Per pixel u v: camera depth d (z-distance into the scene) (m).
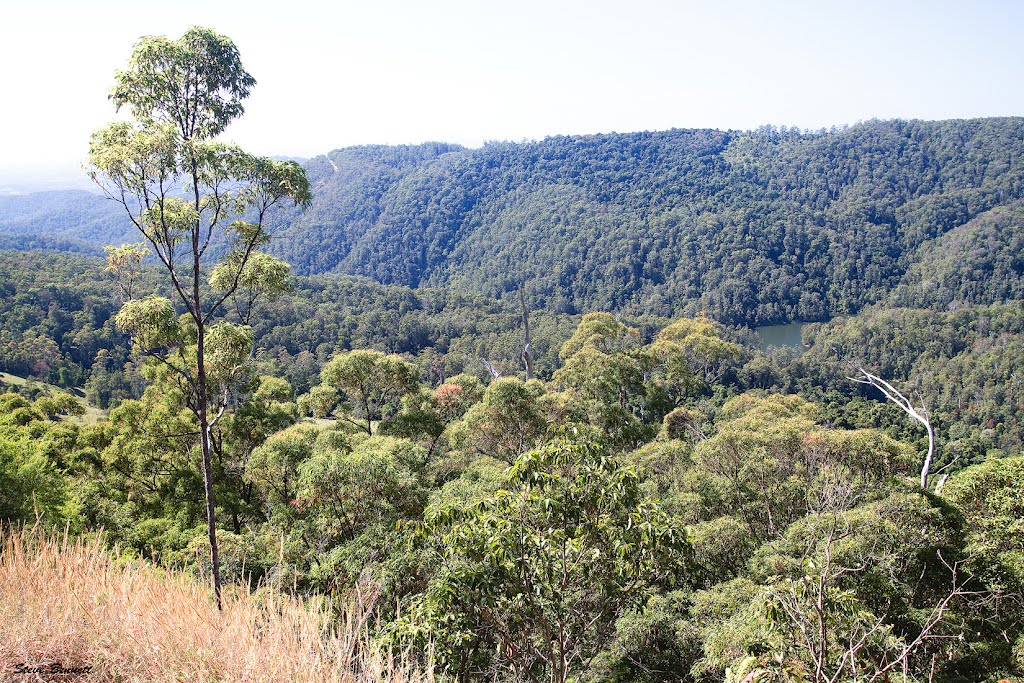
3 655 3.75
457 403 26.48
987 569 10.51
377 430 22.14
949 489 13.52
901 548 10.82
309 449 18.97
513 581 5.29
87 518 15.82
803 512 14.52
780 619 5.92
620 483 5.63
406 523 6.48
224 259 10.19
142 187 8.43
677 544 5.46
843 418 61.22
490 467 16.48
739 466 15.88
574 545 5.48
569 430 6.23
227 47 8.58
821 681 5.08
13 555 4.62
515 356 84.06
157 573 5.41
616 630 10.06
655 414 30.97
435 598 5.32
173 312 9.47
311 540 13.96
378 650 4.19
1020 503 11.69
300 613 4.43
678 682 9.77
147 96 8.29
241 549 13.64
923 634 5.74
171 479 20.08
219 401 20.81
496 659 5.55
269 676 3.71
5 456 10.91
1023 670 8.95
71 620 4.05
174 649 3.93
